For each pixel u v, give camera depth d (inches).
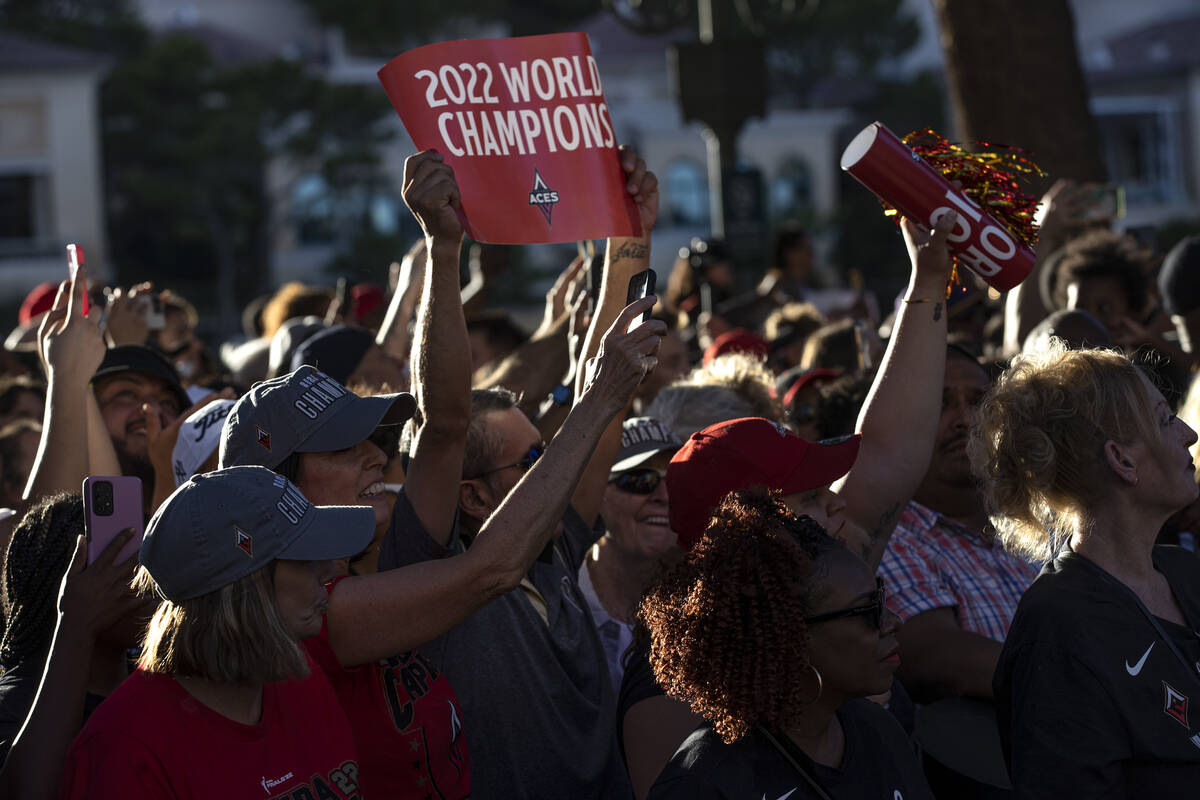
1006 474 107.7
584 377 128.0
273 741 92.1
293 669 89.7
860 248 1562.5
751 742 91.5
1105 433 102.0
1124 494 102.8
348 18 1795.0
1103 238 217.0
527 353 186.4
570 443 103.1
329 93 1519.4
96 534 97.3
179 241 1616.6
